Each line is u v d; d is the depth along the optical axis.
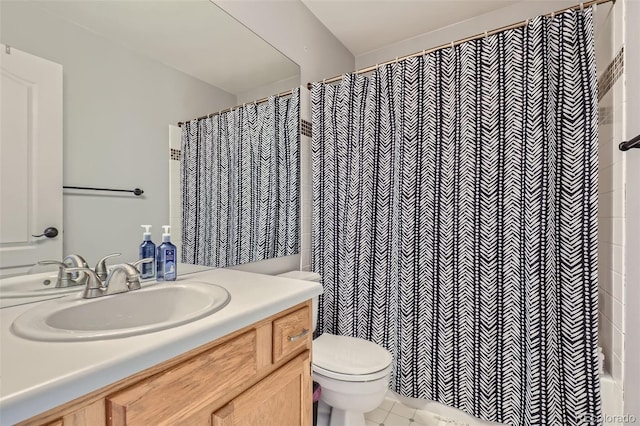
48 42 0.86
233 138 1.44
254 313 0.77
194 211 1.26
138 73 1.07
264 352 0.83
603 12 1.47
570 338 1.29
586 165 1.28
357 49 2.43
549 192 1.32
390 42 2.33
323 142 1.89
